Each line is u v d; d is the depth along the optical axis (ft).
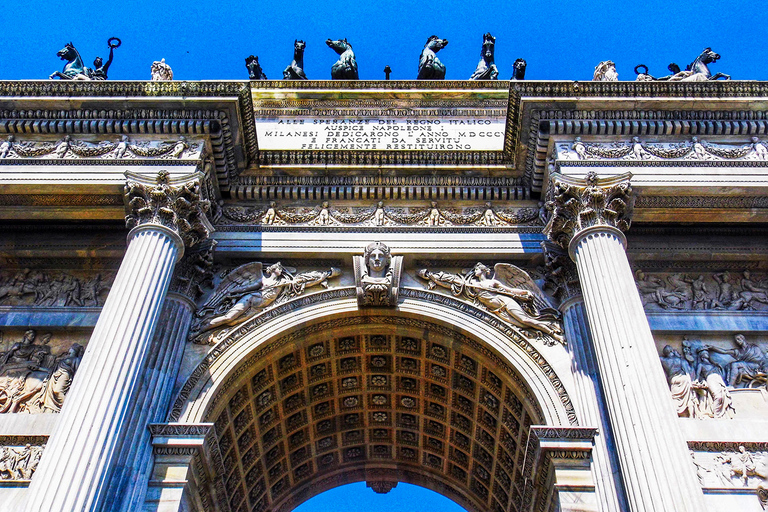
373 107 95.04
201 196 68.33
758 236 73.72
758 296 70.54
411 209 75.56
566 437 55.93
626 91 71.87
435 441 81.97
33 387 63.77
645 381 51.52
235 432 69.10
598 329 56.59
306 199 76.33
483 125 92.38
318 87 96.94
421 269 71.67
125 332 54.80
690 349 66.33
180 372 62.64
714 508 54.19
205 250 69.56
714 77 81.41
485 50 110.63
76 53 87.30
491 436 73.77
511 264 71.36
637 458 47.98
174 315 64.80
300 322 67.51
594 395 58.39
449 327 67.72
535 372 62.90
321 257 71.67
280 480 81.76
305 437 80.28
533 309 67.46
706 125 71.51
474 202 76.02
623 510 50.42
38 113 72.90
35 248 73.20
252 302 67.97
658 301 70.13
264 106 94.84
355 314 68.90
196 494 58.08
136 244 61.93
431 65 106.01
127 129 72.13
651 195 67.72
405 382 76.59
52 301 70.54
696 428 59.88
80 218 71.36
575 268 67.31
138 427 55.88
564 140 71.26
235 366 63.87
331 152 77.05
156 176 66.54
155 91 72.28
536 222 74.02
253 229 73.26
